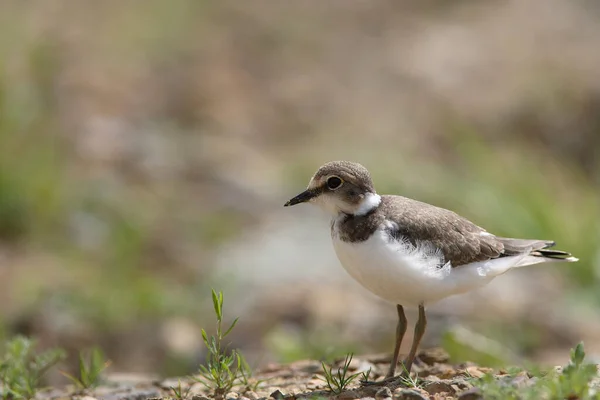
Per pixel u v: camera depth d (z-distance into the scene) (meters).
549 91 21.58
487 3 26.27
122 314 14.45
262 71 22.95
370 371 9.35
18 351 10.29
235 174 19.00
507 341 14.34
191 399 8.60
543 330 14.69
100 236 16.83
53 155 18.00
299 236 16.81
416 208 8.69
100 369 10.36
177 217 17.44
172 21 23.72
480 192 17.98
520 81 22.14
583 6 25.88
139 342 14.01
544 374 8.15
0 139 17.69
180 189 18.36
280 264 15.91
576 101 21.34
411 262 8.30
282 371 9.93
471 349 12.61
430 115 21.36
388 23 25.27
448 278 8.50
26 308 14.31
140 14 23.78
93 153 18.88
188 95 21.48
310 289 15.24
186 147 19.83
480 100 21.70
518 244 9.01
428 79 22.53
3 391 9.50
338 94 22.33
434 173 18.89
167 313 14.64
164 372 13.59
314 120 21.36
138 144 19.48
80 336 13.94
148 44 22.86
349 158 19.48
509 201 17.67
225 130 20.73
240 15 24.83
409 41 24.34
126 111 20.53
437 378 8.68
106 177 18.19
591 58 22.95
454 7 26.14
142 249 16.47
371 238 8.43
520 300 15.45
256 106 21.62
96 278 15.48
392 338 14.17
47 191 17.05
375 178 18.58
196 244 16.72
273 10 25.41
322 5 25.97
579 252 16.50
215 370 8.70
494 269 8.75
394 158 19.47
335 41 24.34
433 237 8.49
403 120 21.27
